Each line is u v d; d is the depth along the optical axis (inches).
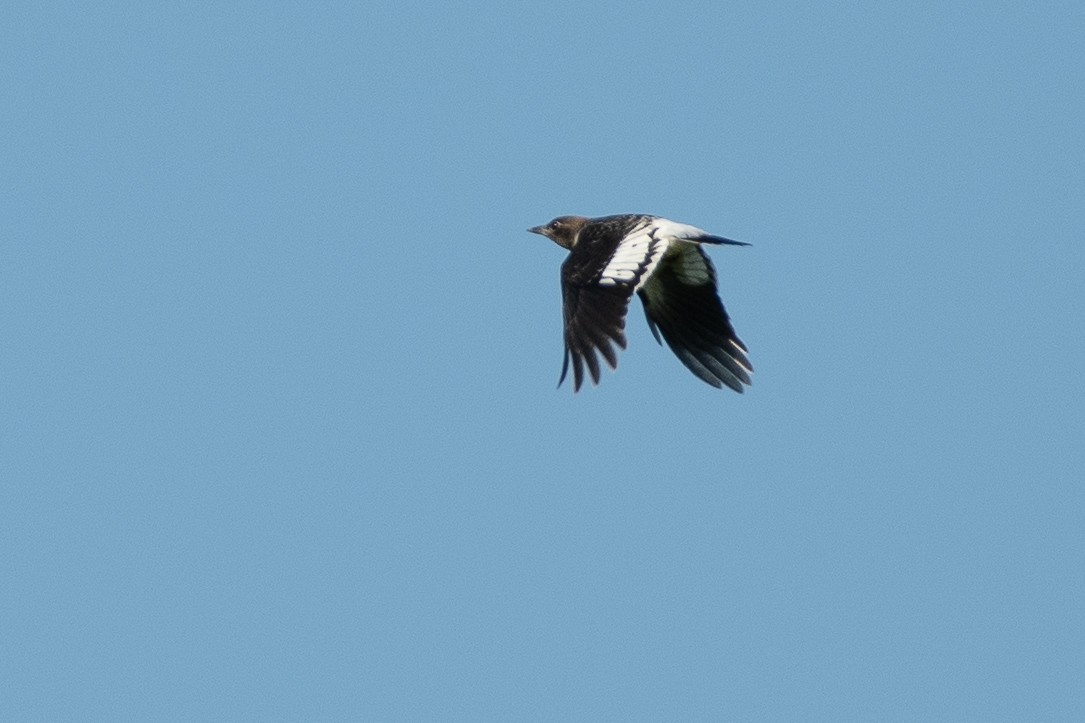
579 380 684.1
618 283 700.0
